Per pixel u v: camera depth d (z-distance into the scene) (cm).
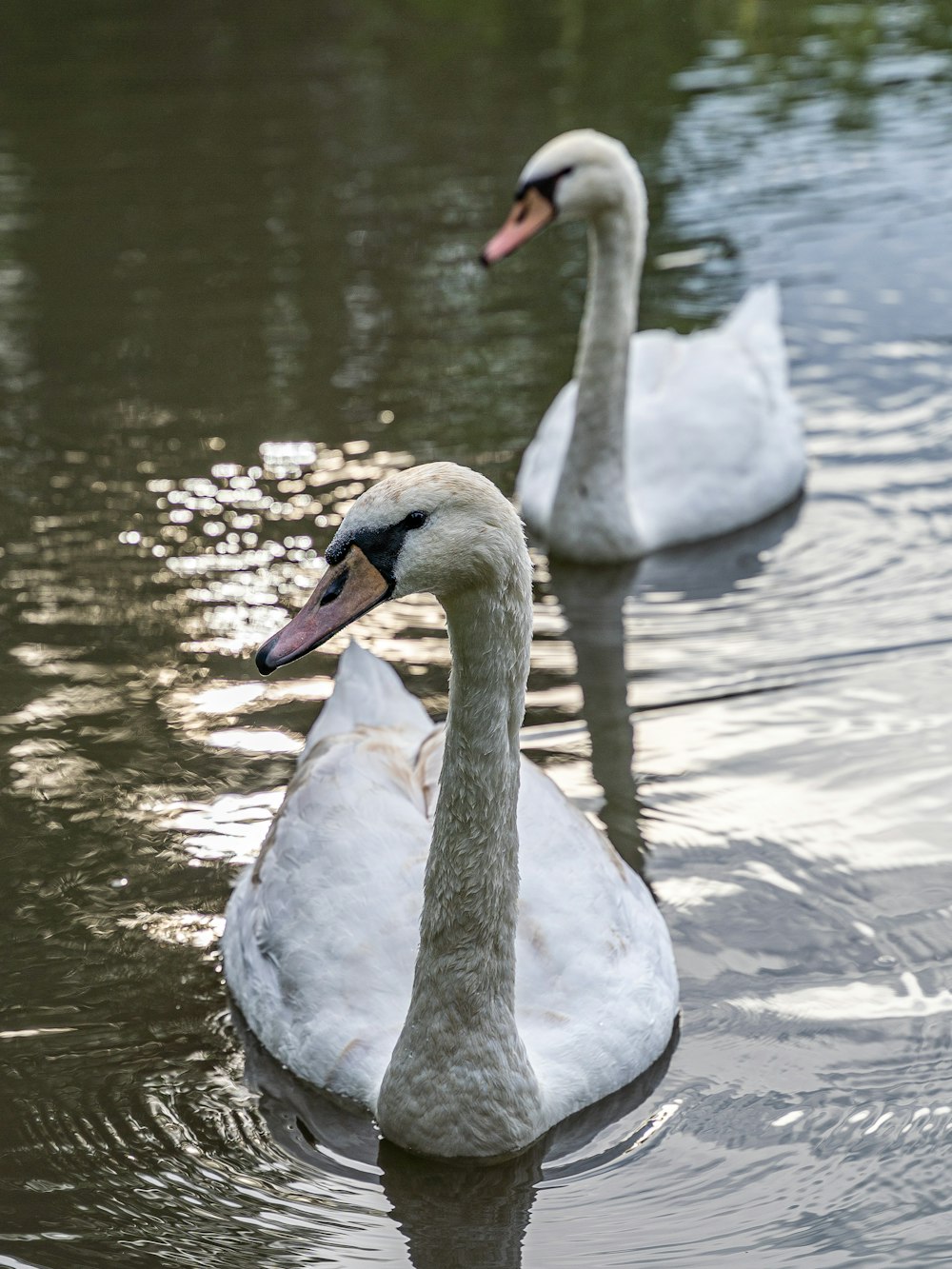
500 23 2245
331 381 1308
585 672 959
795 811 815
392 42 2167
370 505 545
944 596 1026
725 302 1441
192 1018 696
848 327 1402
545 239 1584
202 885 773
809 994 698
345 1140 630
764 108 1884
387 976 662
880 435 1253
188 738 884
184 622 996
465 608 559
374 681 790
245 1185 605
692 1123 632
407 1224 586
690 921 744
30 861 787
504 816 584
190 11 2323
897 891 755
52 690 927
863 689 921
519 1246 575
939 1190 593
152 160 1762
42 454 1209
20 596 1027
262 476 1170
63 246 1566
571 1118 639
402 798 713
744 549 1123
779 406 1227
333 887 684
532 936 666
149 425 1248
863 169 1703
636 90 1944
